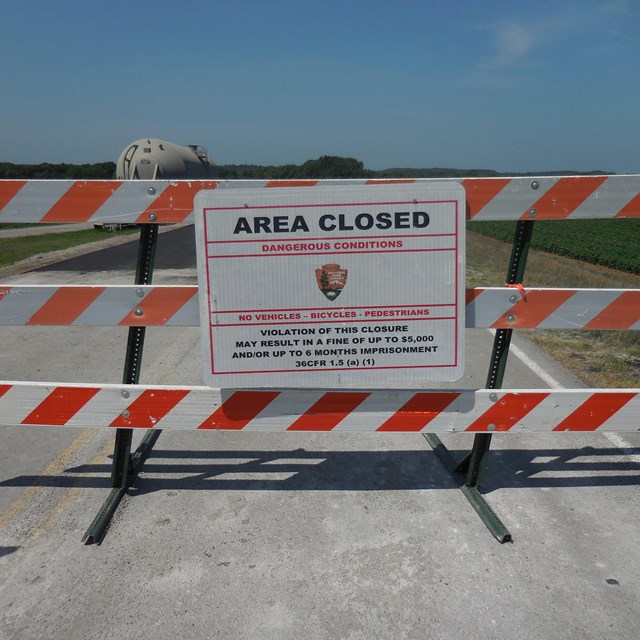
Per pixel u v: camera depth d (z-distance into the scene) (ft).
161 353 22.03
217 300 9.43
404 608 8.51
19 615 8.39
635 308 10.10
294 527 10.49
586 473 12.51
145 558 9.64
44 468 12.77
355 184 9.27
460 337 9.73
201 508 11.13
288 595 8.77
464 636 8.01
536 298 10.08
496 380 11.08
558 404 10.64
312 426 10.61
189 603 8.61
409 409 10.57
